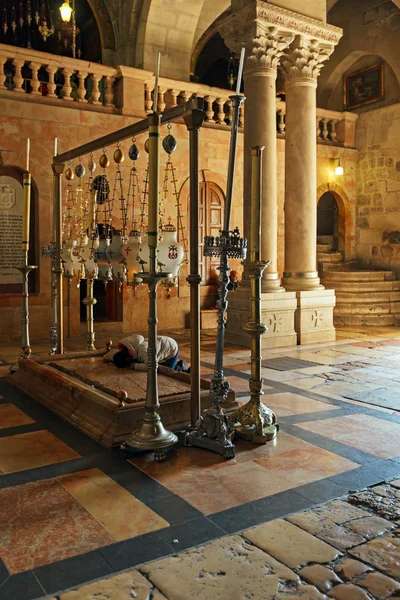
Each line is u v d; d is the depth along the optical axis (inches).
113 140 218.7
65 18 454.9
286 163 435.2
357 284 554.6
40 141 422.6
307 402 253.3
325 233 697.6
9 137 410.9
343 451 188.2
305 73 423.8
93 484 158.4
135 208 465.7
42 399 241.1
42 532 130.4
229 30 406.3
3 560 118.3
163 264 191.8
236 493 153.1
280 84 646.5
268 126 400.8
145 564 116.9
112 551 122.0
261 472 168.6
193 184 184.7
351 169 620.4
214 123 514.9
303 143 426.9
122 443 187.5
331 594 107.0
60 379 234.7
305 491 155.0
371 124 606.2
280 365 339.9
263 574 113.5
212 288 531.2
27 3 603.2
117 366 256.4
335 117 609.9
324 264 601.0
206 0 544.7
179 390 213.2
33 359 275.6
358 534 130.3
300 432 208.5
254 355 199.0
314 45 421.1
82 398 214.2
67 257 279.6
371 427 215.6
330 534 130.2
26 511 141.5
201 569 115.1
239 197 531.5
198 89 497.0
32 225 434.3
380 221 601.6
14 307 424.8
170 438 178.4
